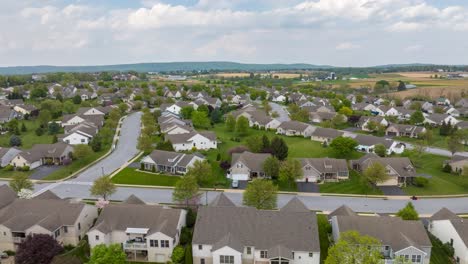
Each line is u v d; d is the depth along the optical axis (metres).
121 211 57.41
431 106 191.62
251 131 138.62
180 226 57.62
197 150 107.81
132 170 91.69
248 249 51.12
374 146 109.12
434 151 116.44
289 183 85.25
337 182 87.25
